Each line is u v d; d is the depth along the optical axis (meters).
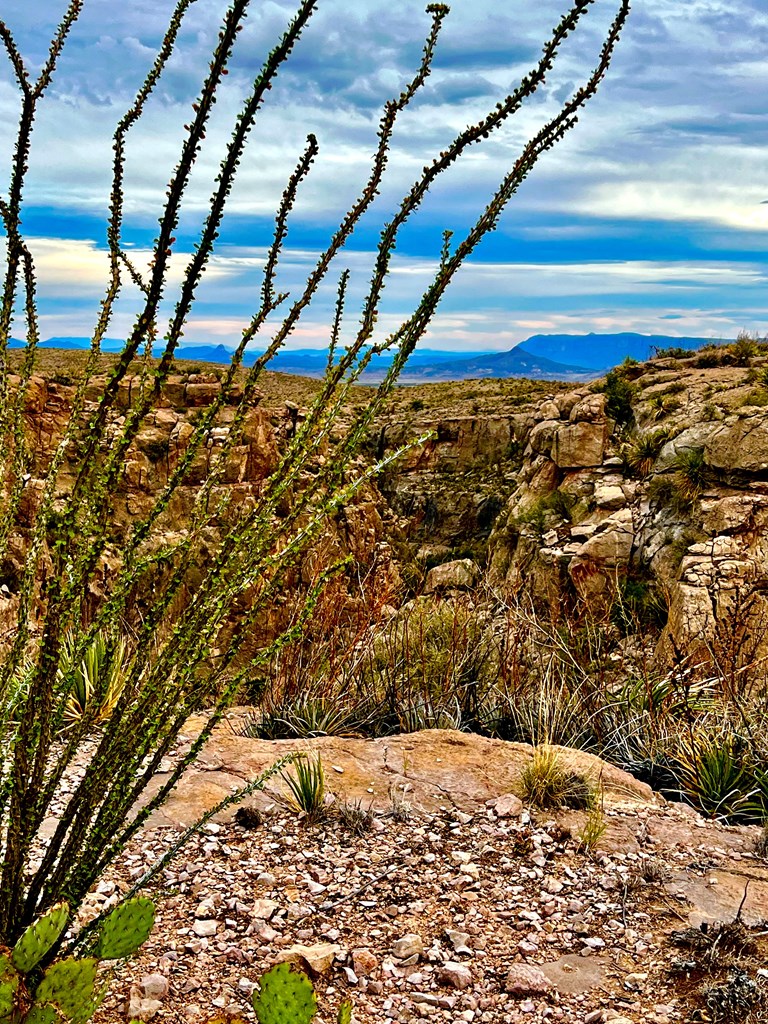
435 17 1.66
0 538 1.80
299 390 57.97
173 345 1.62
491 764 4.98
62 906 1.73
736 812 4.77
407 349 1.80
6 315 1.72
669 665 6.57
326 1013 2.78
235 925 3.21
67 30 1.60
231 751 4.96
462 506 52.75
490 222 1.71
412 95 1.70
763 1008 2.78
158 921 3.21
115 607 1.84
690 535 23.38
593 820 4.21
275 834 3.98
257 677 6.18
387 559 6.88
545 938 3.27
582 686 6.23
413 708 6.11
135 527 1.82
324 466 1.86
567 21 1.53
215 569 1.86
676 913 3.46
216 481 1.88
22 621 1.83
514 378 80.31
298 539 1.87
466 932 3.28
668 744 5.60
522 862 3.87
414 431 56.84
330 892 3.52
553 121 1.66
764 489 23.42
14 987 1.53
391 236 1.75
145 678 1.98
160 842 3.81
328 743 5.21
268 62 1.45
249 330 1.83
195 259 1.55
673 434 28.08
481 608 7.11
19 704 1.90
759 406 25.58
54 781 1.92
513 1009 2.84
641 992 2.93
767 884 3.75
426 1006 2.84
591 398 31.97
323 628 6.21
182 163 1.47
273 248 1.80
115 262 1.75
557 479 32.25
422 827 4.16
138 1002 2.67
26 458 1.80
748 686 6.30
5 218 1.66
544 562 25.80
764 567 14.39
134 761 1.96
